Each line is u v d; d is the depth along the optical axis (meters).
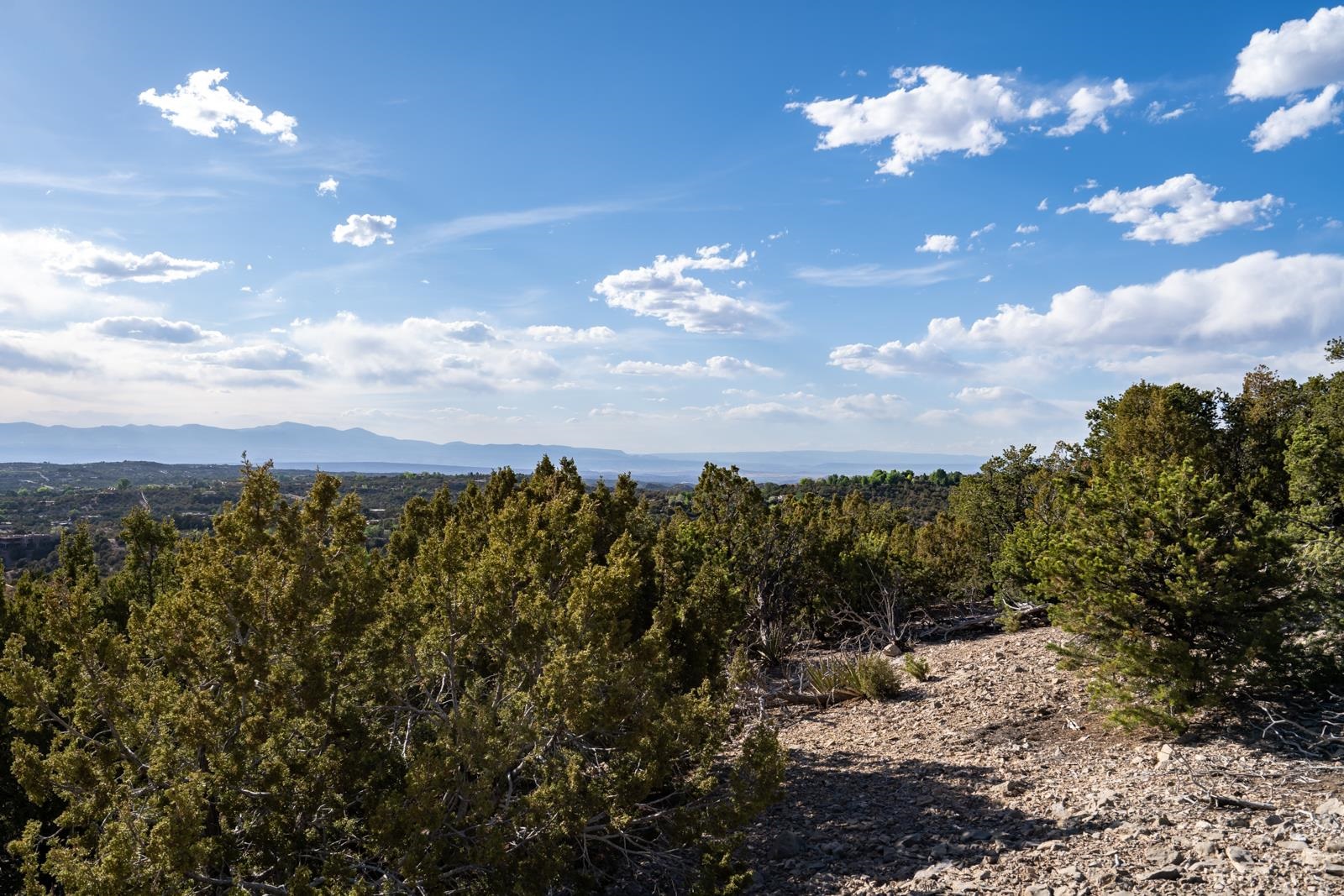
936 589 19.23
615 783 5.69
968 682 11.88
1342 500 9.98
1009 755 8.34
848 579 17.84
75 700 5.07
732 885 5.43
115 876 4.07
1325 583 8.13
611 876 6.18
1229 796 5.90
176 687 5.26
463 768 5.27
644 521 12.52
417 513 13.76
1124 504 8.31
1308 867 4.61
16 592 9.59
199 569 5.30
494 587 6.31
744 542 16.55
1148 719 7.67
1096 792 6.65
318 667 5.13
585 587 6.09
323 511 5.64
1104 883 4.84
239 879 4.44
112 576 11.65
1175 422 14.48
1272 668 7.63
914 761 8.70
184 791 4.30
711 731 6.21
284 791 4.97
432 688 6.40
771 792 5.73
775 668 15.34
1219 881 4.61
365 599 5.64
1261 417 15.64
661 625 7.48
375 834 4.76
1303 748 6.76
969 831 6.31
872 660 12.81
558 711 5.54
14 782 6.46
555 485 12.10
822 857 6.34
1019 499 19.81
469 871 5.18
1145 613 8.11
